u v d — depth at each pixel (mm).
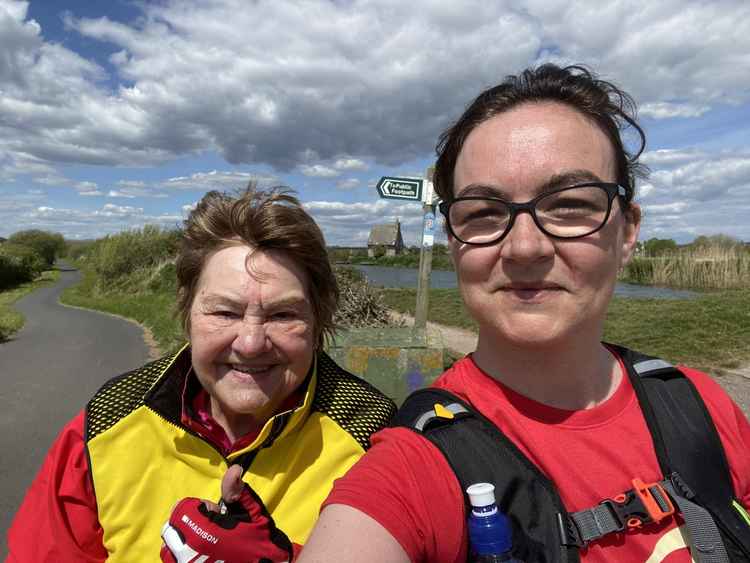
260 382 482
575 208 365
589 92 400
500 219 375
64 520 467
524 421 370
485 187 379
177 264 529
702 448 368
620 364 427
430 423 350
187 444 485
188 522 408
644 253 8734
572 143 373
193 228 507
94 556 477
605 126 397
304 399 502
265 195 502
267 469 485
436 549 312
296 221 495
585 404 389
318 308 535
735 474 385
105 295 9320
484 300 383
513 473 335
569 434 366
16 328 5098
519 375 385
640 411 388
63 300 9578
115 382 521
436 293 5953
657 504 336
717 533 330
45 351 3729
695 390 403
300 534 465
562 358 378
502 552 301
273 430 484
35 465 1527
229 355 478
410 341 1384
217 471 482
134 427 483
